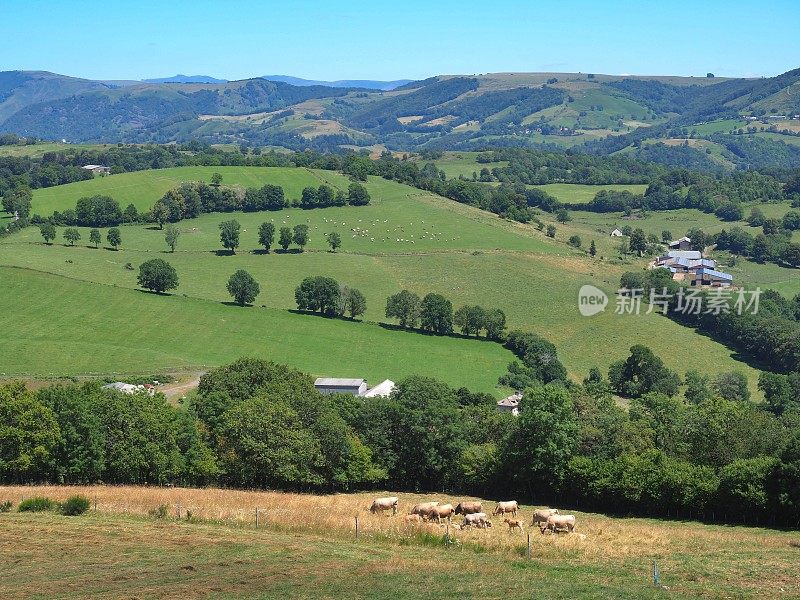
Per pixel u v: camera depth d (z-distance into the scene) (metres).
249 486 75.62
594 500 72.69
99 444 69.44
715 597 39.41
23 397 71.06
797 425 86.81
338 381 119.69
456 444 81.19
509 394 125.00
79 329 138.00
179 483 74.12
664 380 129.12
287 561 43.16
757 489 64.00
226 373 90.38
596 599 38.62
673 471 68.56
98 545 44.94
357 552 45.75
